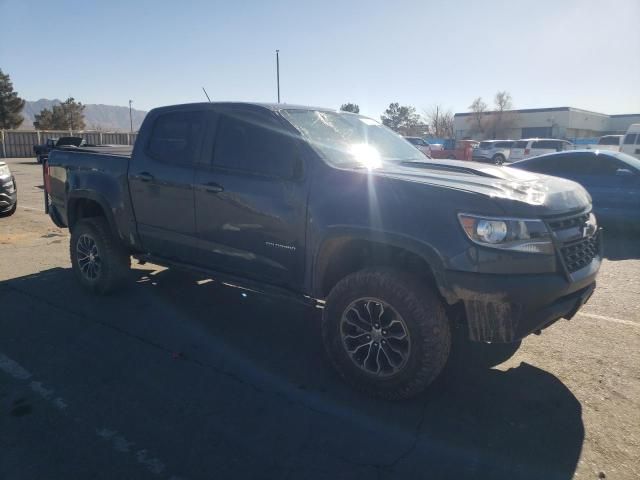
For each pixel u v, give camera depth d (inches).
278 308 205.0
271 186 150.6
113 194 199.8
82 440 116.7
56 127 2635.3
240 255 161.0
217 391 138.8
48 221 402.6
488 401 134.7
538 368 153.5
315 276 143.2
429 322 123.8
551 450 114.3
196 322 187.9
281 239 149.0
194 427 122.0
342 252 145.1
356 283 133.0
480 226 117.6
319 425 123.3
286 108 164.4
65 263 269.0
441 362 125.8
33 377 145.5
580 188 151.2
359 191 134.2
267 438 118.0
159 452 112.7
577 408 131.5
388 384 131.1
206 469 107.2
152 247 191.6
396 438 118.3
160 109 189.3
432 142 1834.4
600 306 209.5
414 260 136.8
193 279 240.4
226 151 164.9
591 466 108.8
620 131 2436.0
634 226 345.4
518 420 126.1
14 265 264.1
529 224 118.7
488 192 122.0
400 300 125.6
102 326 182.2
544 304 120.9
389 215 128.0
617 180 351.6
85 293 218.2
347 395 137.6
